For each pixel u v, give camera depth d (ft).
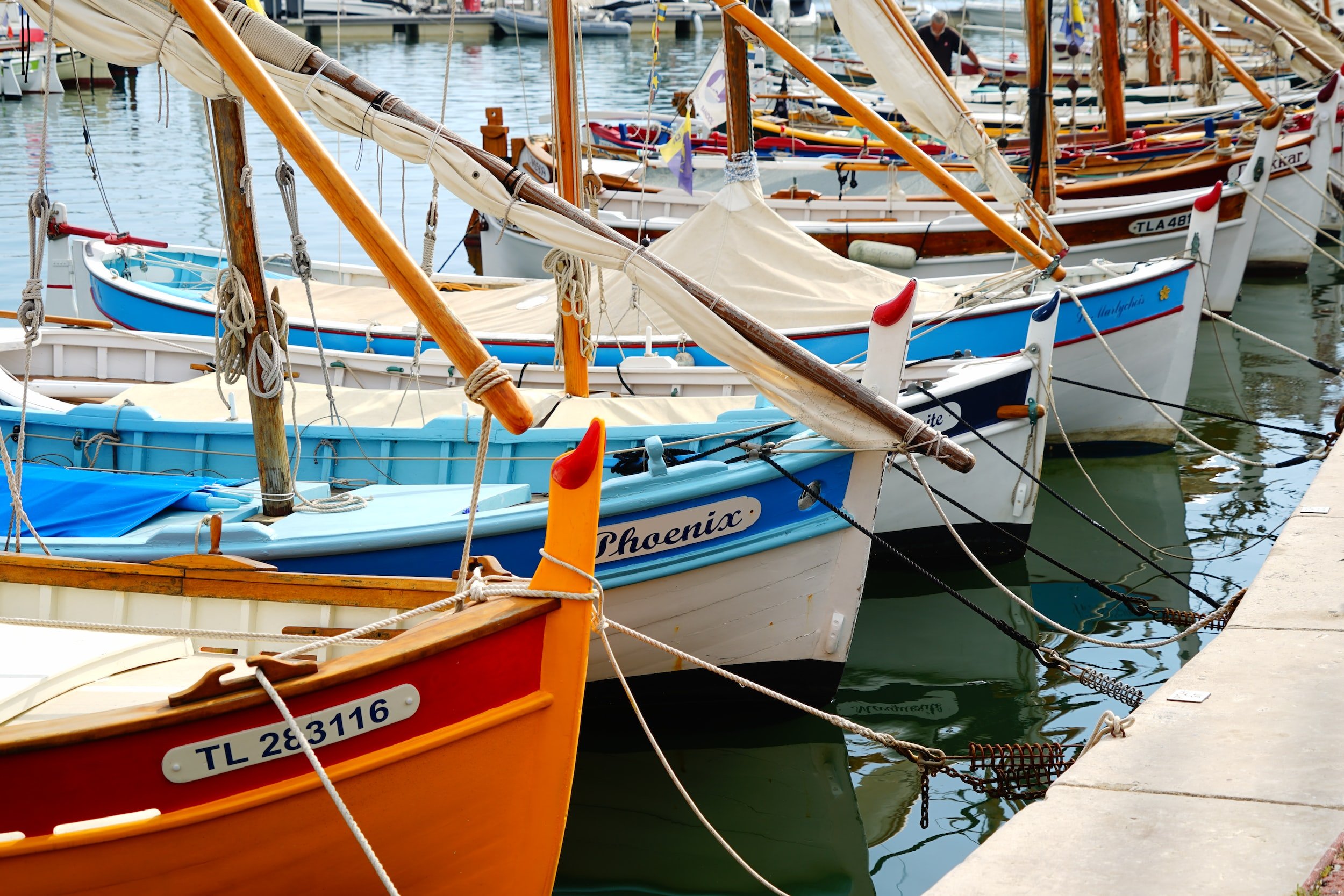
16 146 100.68
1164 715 15.99
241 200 21.34
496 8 218.38
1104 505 36.24
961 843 20.79
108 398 33.60
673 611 23.18
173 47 19.53
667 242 36.60
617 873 20.06
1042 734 24.22
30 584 18.89
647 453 22.66
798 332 34.17
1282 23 58.34
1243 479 37.99
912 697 25.94
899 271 50.93
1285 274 64.64
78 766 12.84
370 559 21.89
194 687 13.05
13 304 53.21
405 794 14.28
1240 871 12.12
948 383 30.35
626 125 76.28
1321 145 61.11
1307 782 13.87
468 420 27.40
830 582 23.84
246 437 27.76
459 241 73.36
